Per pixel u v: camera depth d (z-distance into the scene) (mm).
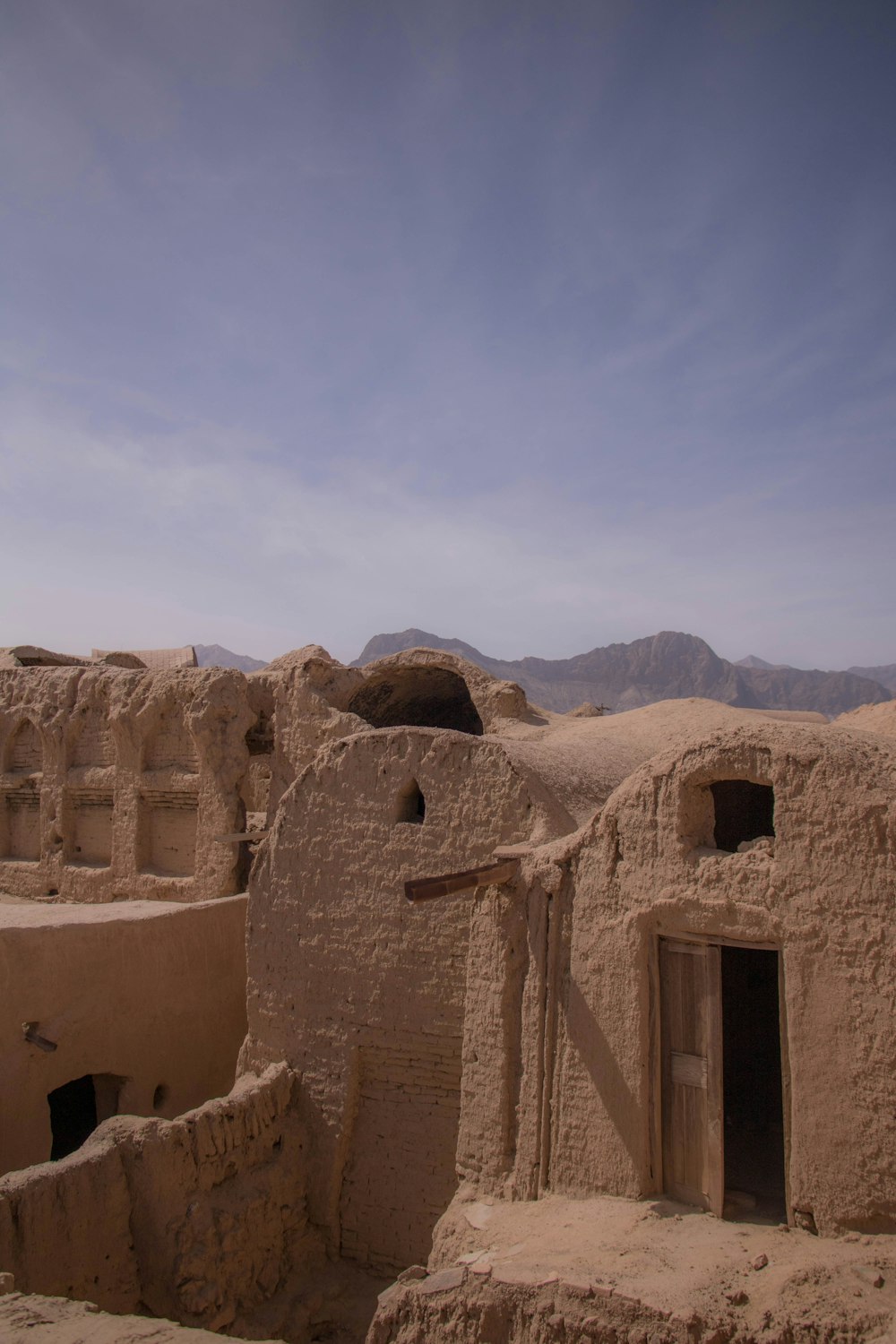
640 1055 7324
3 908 12328
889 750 6750
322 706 15898
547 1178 7801
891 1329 5012
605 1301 5578
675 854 7320
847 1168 6195
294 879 10578
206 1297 8172
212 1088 12516
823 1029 6402
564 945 8031
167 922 12039
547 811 9164
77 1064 11000
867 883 6336
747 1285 5617
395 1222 9391
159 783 16922
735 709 15812
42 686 19312
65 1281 7621
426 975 9523
